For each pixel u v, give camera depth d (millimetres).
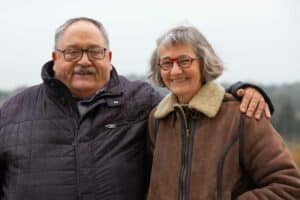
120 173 1590
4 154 1633
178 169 1414
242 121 1386
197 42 1427
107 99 1656
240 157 1378
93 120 1628
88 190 1557
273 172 1346
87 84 1655
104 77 1685
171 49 1432
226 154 1368
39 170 1571
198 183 1376
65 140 1598
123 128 1640
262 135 1369
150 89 1729
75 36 1646
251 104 1401
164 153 1467
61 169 1566
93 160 1582
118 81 1717
